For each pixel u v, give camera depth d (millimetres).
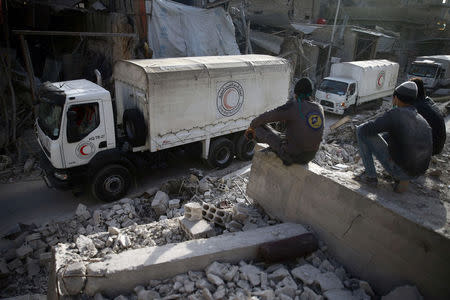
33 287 5059
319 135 3516
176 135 7637
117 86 8086
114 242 4121
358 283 2994
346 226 3215
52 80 12922
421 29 28688
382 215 2877
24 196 7715
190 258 3025
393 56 26391
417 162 2977
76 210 6625
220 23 14641
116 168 7227
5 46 10914
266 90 9273
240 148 9398
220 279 2861
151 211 7023
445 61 19844
